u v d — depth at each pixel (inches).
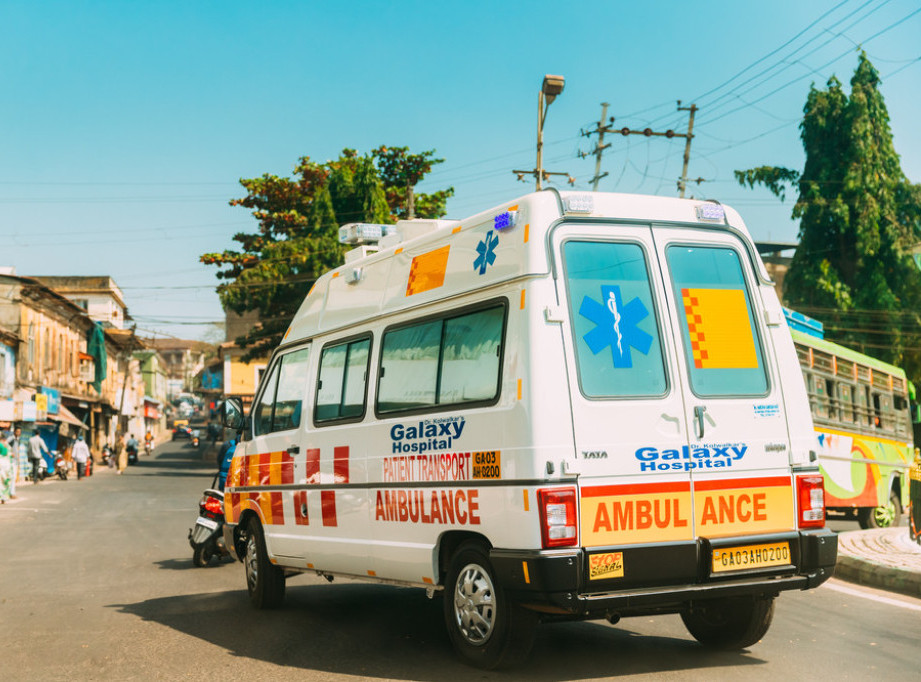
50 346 1814.7
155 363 4069.9
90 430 2293.3
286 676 237.3
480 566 234.4
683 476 228.1
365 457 278.4
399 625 304.3
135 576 435.2
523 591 216.2
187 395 5201.8
